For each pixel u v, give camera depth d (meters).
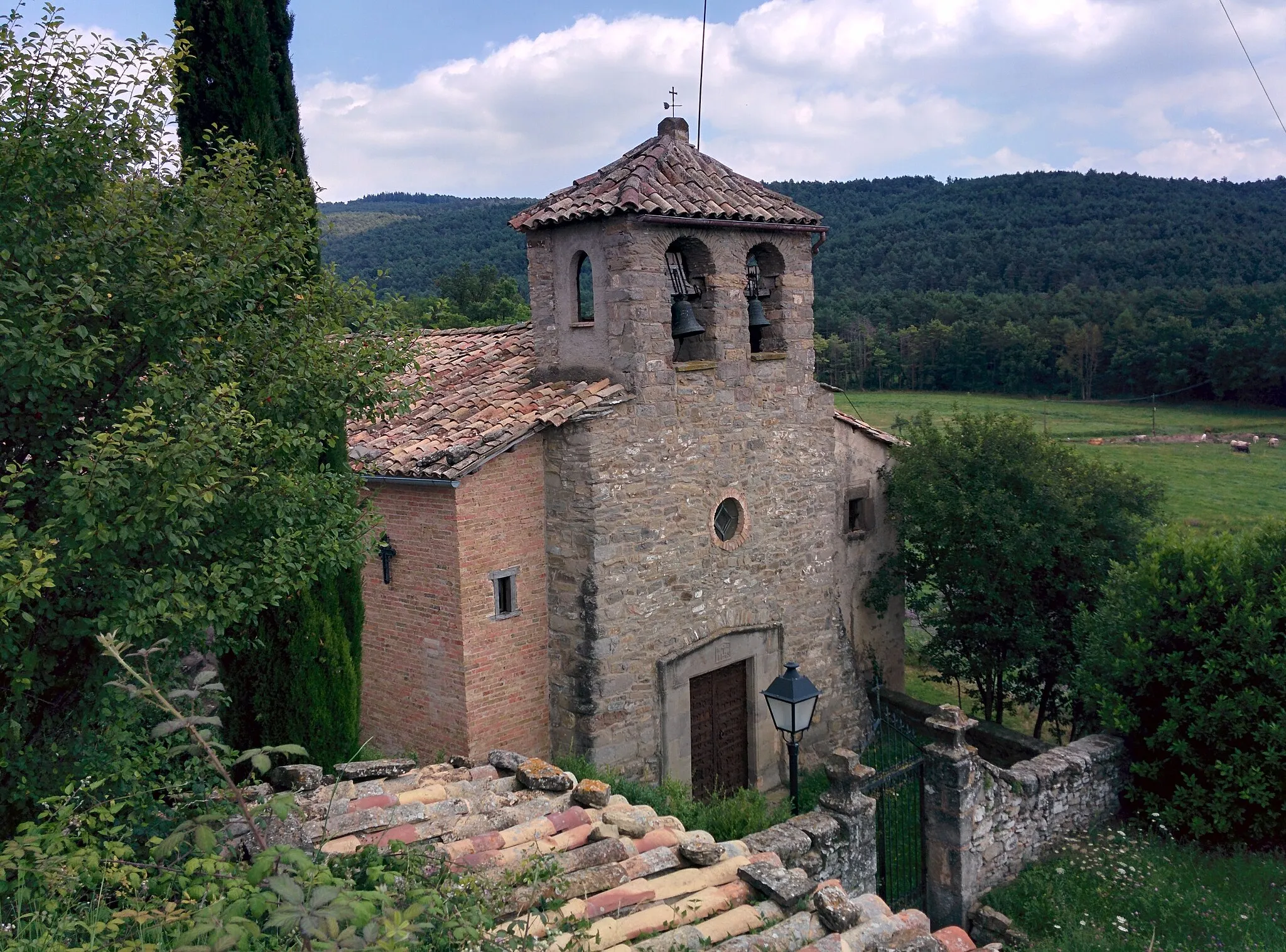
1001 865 10.91
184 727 3.73
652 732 12.50
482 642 11.61
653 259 11.97
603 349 12.16
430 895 3.95
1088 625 13.55
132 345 5.82
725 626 13.33
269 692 8.84
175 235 5.99
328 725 8.99
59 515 5.42
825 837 7.73
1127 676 12.40
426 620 11.86
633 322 11.81
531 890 5.08
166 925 3.99
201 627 5.80
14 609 4.40
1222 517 29.48
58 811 4.53
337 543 6.78
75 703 5.75
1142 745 12.59
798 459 14.27
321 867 3.51
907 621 25.56
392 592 12.22
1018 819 11.16
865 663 18.19
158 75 6.09
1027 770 11.54
